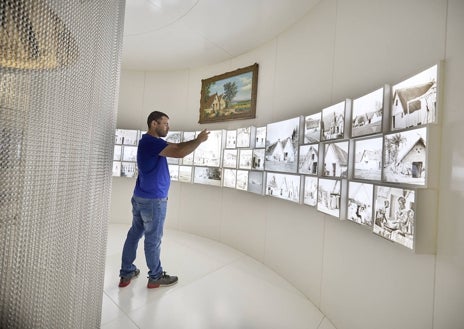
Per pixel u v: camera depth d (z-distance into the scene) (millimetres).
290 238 2383
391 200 1223
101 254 1079
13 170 524
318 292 1952
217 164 3395
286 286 2279
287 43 2617
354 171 1560
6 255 524
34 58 544
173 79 4148
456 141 997
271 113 2797
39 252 610
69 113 687
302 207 2238
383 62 1453
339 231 1770
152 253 2096
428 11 1177
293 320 1781
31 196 570
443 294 1029
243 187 2961
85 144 810
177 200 4039
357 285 1566
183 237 3631
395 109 1269
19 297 561
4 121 495
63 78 645
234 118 3305
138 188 2107
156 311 1787
